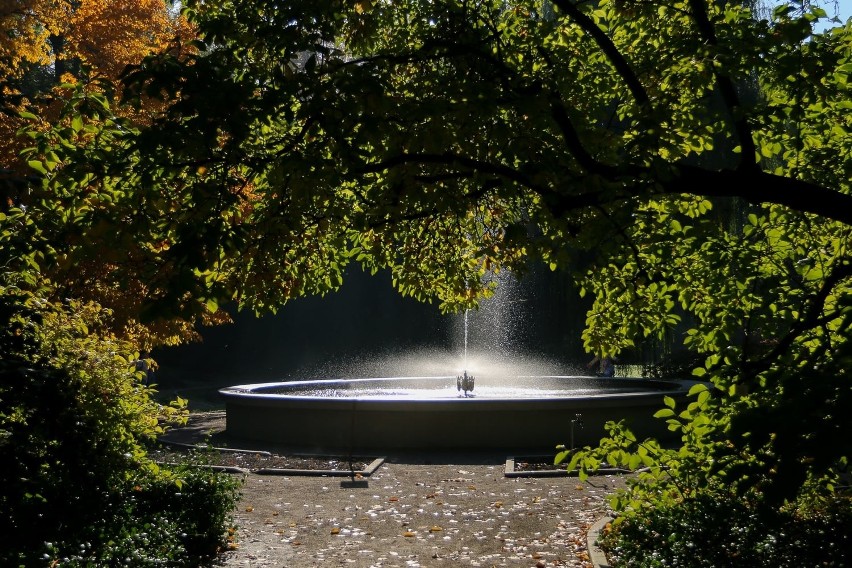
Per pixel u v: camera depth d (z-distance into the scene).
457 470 12.84
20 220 5.13
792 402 2.79
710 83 5.88
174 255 4.23
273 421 15.69
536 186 4.85
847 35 6.09
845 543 5.56
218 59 4.84
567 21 6.80
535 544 8.34
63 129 5.05
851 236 5.95
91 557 5.42
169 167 4.59
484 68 5.36
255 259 5.29
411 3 6.38
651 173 4.78
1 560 4.95
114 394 7.13
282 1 4.95
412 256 7.27
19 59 13.98
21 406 4.96
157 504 7.52
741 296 6.05
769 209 6.23
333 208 5.87
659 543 6.50
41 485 5.12
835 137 6.36
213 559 7.74
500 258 6.94
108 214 4.64
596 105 6.90
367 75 4.68
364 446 14.92
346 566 7.60
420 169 5.15
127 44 15.88
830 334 4.97
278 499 10.76
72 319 7.31
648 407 15.29
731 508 6.23
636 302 6.33
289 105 4.59
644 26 6.68
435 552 8.09
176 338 15.54
